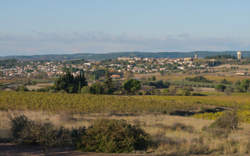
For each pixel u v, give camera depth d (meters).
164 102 62.28
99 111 38.88
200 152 12.88
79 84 95.12
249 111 47.50
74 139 12.96
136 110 43.78
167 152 12.18
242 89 117.56
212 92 113.00
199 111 54.28
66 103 49.53
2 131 14.30
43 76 192.75
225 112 22.28
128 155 11.59
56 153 11.28
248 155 12.77
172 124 22.89
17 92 67.25
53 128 13.82
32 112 29.02
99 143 12.17
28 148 11.84
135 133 13.13
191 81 167.38
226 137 17.42
